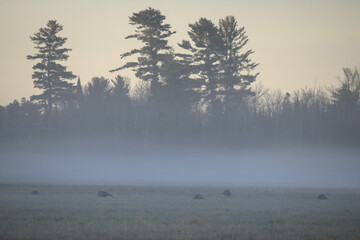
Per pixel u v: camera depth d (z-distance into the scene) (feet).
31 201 183.52
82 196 213.66
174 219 138.00
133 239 106.32
